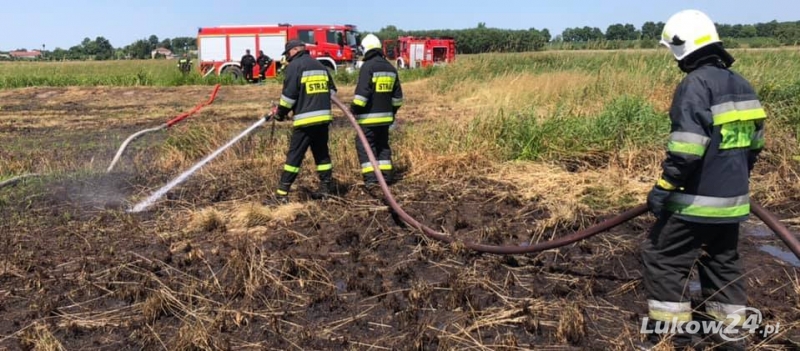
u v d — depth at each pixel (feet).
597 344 10.96
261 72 81.46
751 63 39.34
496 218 17.67
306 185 20.99
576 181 20.62
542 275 13.80
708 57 9.58
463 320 11.71
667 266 10.32
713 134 9.35
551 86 42.93
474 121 26.09
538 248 13.03
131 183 21.49
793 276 13.46
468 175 21.79
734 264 10.34
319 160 19.72
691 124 9.14
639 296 12.73
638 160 22.58
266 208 17.89
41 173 22.62
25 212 18.37
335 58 88.12
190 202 19.35
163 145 26.17
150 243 15.94
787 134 25.36
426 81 66.03
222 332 11.60
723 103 9.25
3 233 16.58
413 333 11.27
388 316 12.09
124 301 12.82
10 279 13.89
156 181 21.70
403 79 75.77
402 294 12.93
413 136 26.09
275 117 20.01
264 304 12.57
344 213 17.93
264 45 87.97
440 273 13.98
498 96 44.75
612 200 18.76
